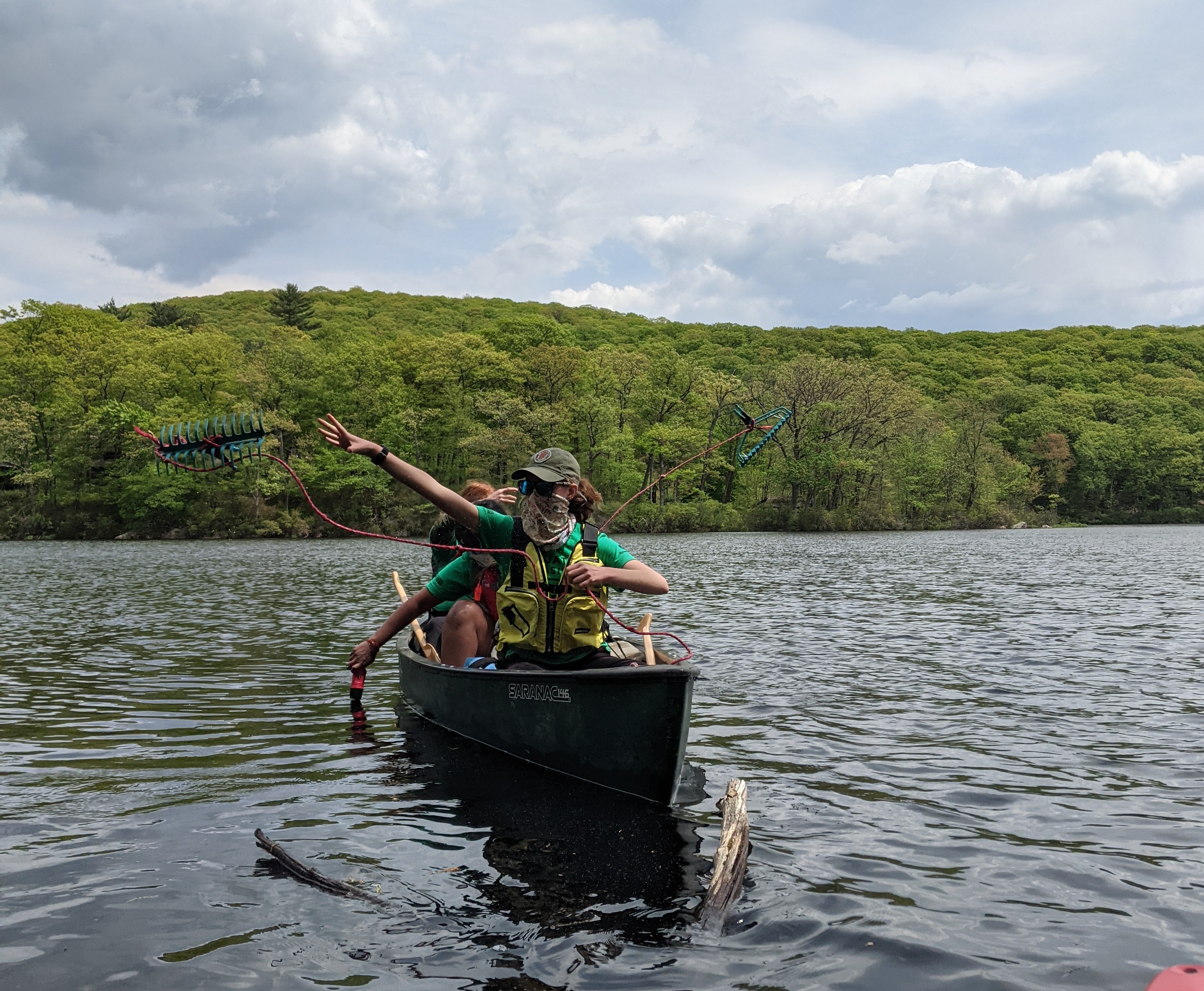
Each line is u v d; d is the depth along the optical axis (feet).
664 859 10.64
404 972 7.86
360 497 202.18
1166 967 8.07
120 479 184.75
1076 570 70.59
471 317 437.58
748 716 18.85
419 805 12.71
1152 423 323.57
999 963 8.12
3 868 10.31
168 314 305.73
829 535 183.32
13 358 204.03
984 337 472.03
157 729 17.72
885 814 12.46
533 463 13.92
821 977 7.82
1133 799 13.21
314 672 24.52
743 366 355.56
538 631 14.38
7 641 30.99
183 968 7.89
